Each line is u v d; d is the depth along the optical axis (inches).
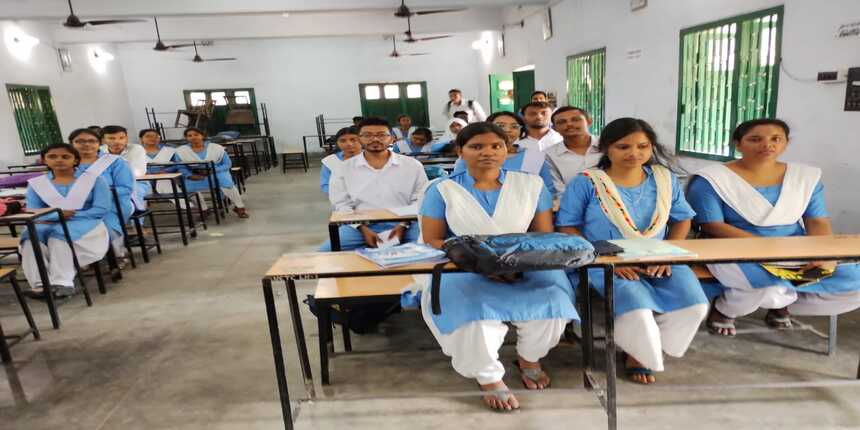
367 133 118.6
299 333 80.6
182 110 468.4
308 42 496.4
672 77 187.3
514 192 80.2
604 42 237.6
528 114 132.1
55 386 92.4
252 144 415.8
